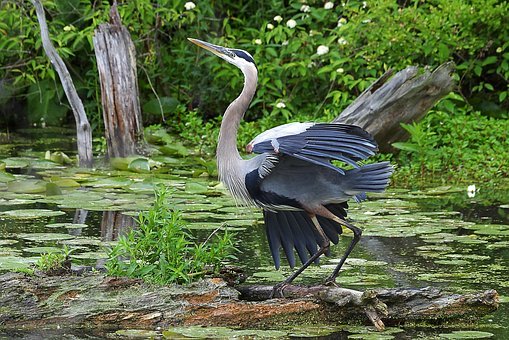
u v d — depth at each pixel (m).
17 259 9.13
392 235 10.62
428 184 14.55
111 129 16.31
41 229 11.00
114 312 7.55
